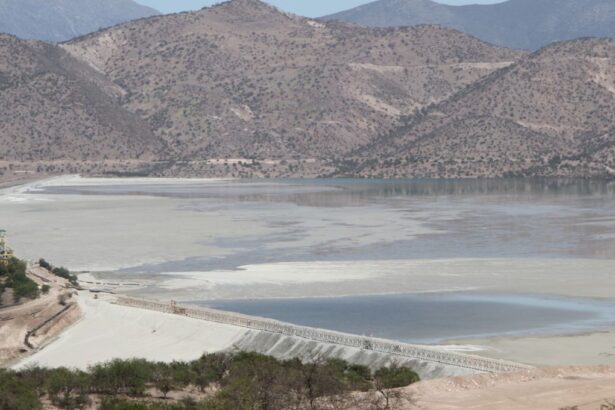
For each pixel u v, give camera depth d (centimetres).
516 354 16662
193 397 14450
